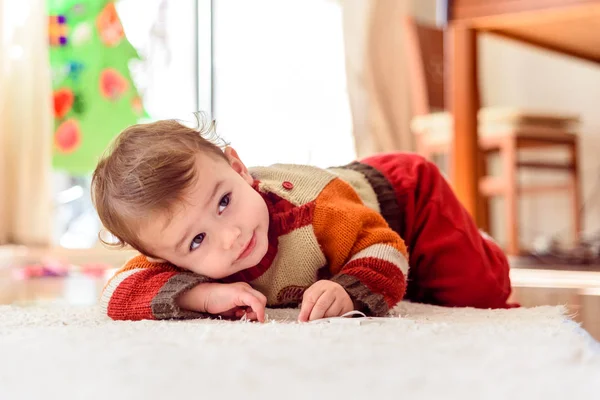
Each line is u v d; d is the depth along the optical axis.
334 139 3.97
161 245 0.93
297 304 1.07
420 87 3.23
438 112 3.52
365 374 0.54
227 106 3.77
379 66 3.93
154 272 0.98
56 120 3.02
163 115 3.59
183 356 0.61
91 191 0.99
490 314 0.98
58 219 3.29
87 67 3.03
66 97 3.02
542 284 1.69
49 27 3.01
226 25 3.76
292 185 1.05
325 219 1.00
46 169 2.98
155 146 0.92
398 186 1.22
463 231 1.20
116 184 0.92
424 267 1.21
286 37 3.90
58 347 0.68
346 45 3.84
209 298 0.93
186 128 0.98
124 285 0.97
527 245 4.09
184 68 3.68
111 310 0.96
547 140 3.17
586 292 1.48
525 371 0.54
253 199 0.94
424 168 1.25
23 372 0.58
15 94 2.97
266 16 3.85
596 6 1.94
